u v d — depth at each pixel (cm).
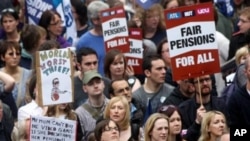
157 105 2334
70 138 2062
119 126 2153
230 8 2880
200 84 2219
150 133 2091
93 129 2141
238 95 2206
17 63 2395
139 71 2527
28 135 2083
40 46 2353
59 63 2106
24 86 2395
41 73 2106
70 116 2166
